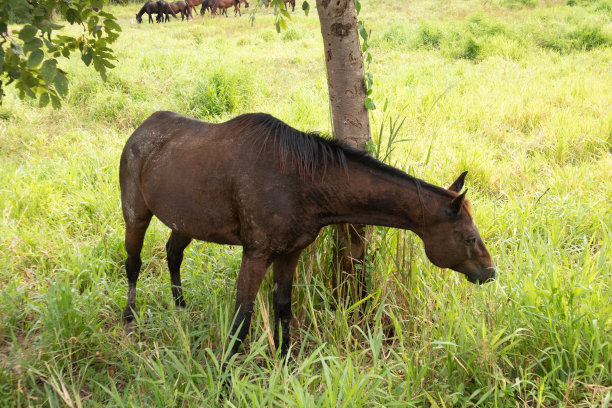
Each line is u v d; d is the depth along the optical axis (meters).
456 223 2.93
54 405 2.73
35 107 8.38
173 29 19.98
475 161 5.95
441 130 7.08
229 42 15.51
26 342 3.28
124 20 26.33
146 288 4.07
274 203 2.92
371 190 2.96
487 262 3.03
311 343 3.56
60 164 6.04
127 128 7.98
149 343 3.51
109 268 4.29
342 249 3.59
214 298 3.51
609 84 9.18
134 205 3.59
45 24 2.70
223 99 8.61
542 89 8.90
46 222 4.93
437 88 9.23
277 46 14.97
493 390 2.86
